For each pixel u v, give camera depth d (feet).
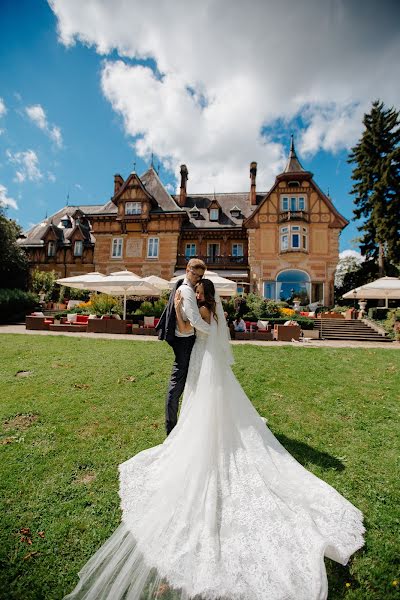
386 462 11.13
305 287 92.89
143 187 101.65
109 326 44.73
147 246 101.71
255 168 112.68
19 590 6.44
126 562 6.45
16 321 72.23
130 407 15.46
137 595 5.91
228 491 7.72
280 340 43.47
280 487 8.07
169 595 5.90
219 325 10.08
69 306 77.61
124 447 11.85
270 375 20.89
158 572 6.17
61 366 22.03
